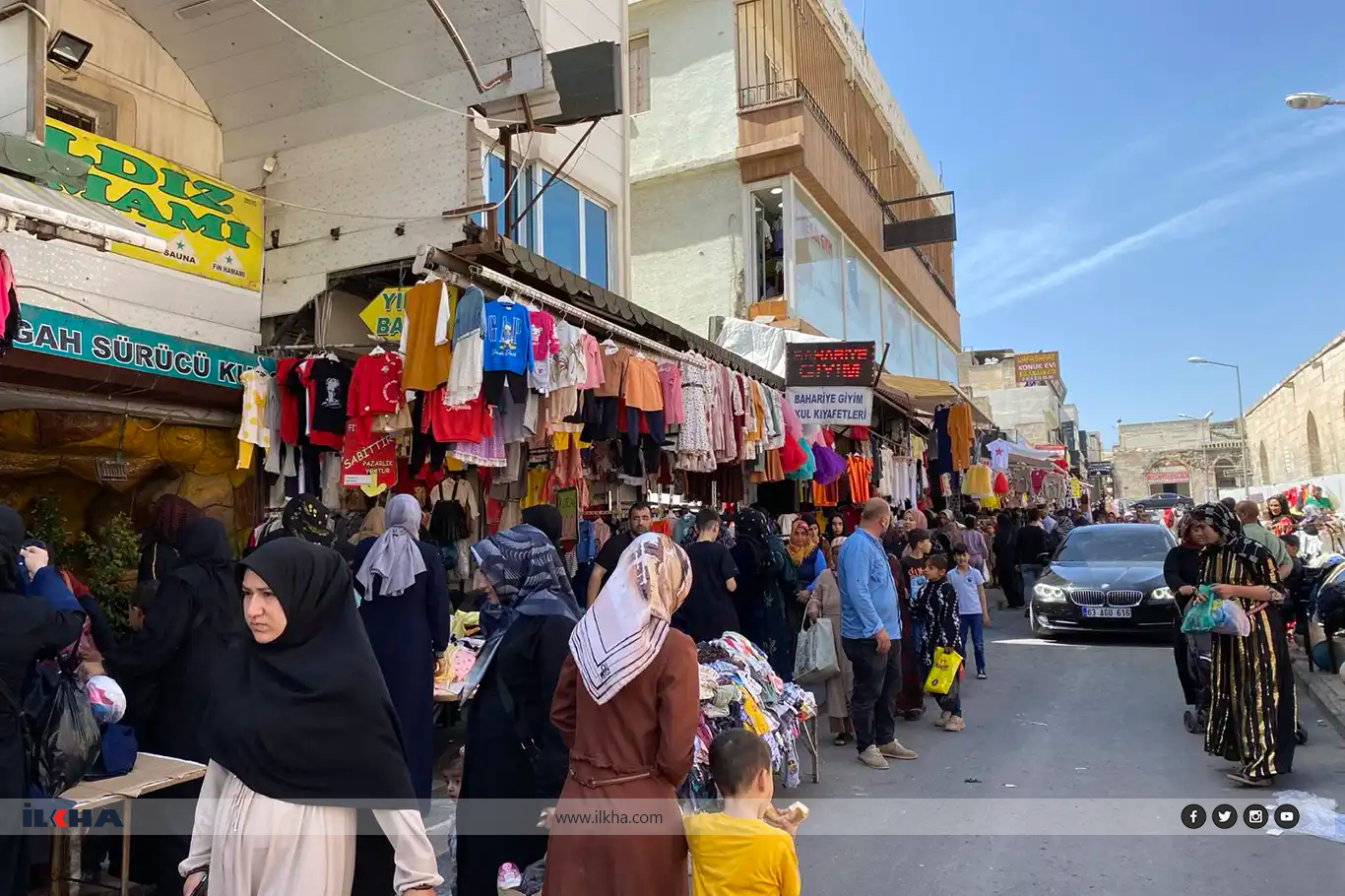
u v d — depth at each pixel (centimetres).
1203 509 598
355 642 255
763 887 282
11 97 446
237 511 661
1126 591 1187
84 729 331
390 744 253
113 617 586
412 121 646
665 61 1612
